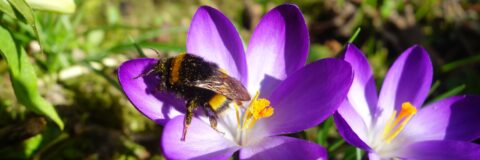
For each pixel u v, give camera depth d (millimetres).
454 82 269
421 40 288
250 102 181
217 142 173
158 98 172
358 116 177
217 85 168
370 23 289
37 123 189
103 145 216
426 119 187
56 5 183
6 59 173
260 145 171
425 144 179
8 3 173
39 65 232
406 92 189
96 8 274
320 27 289
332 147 205
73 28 238
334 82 166
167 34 266
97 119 224
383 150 186
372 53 281
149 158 218
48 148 205
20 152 199
